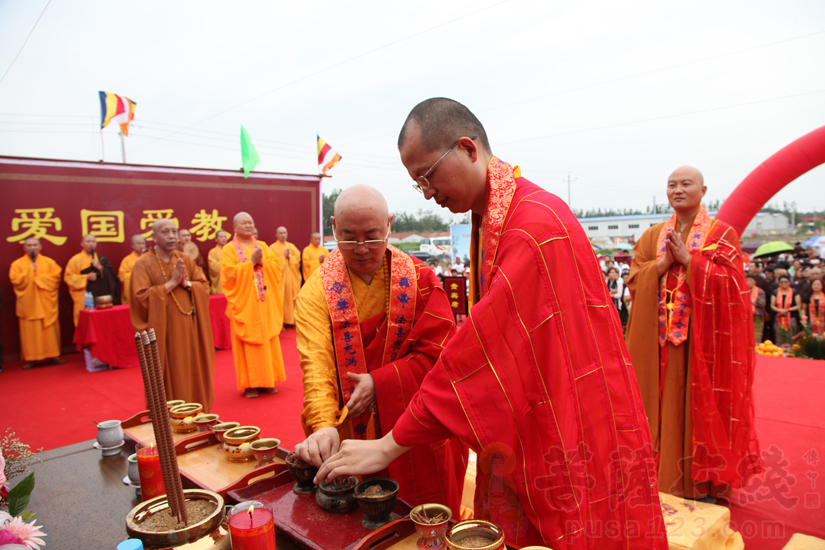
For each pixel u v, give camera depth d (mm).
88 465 2014
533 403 1153
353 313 1859
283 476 1619
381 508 1296
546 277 1173
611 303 1276
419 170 1407
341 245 1734
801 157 6750
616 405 1208
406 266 1907
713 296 2799
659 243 3033
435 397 1203
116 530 1500
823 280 8117
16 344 7707
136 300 4133
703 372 2729
